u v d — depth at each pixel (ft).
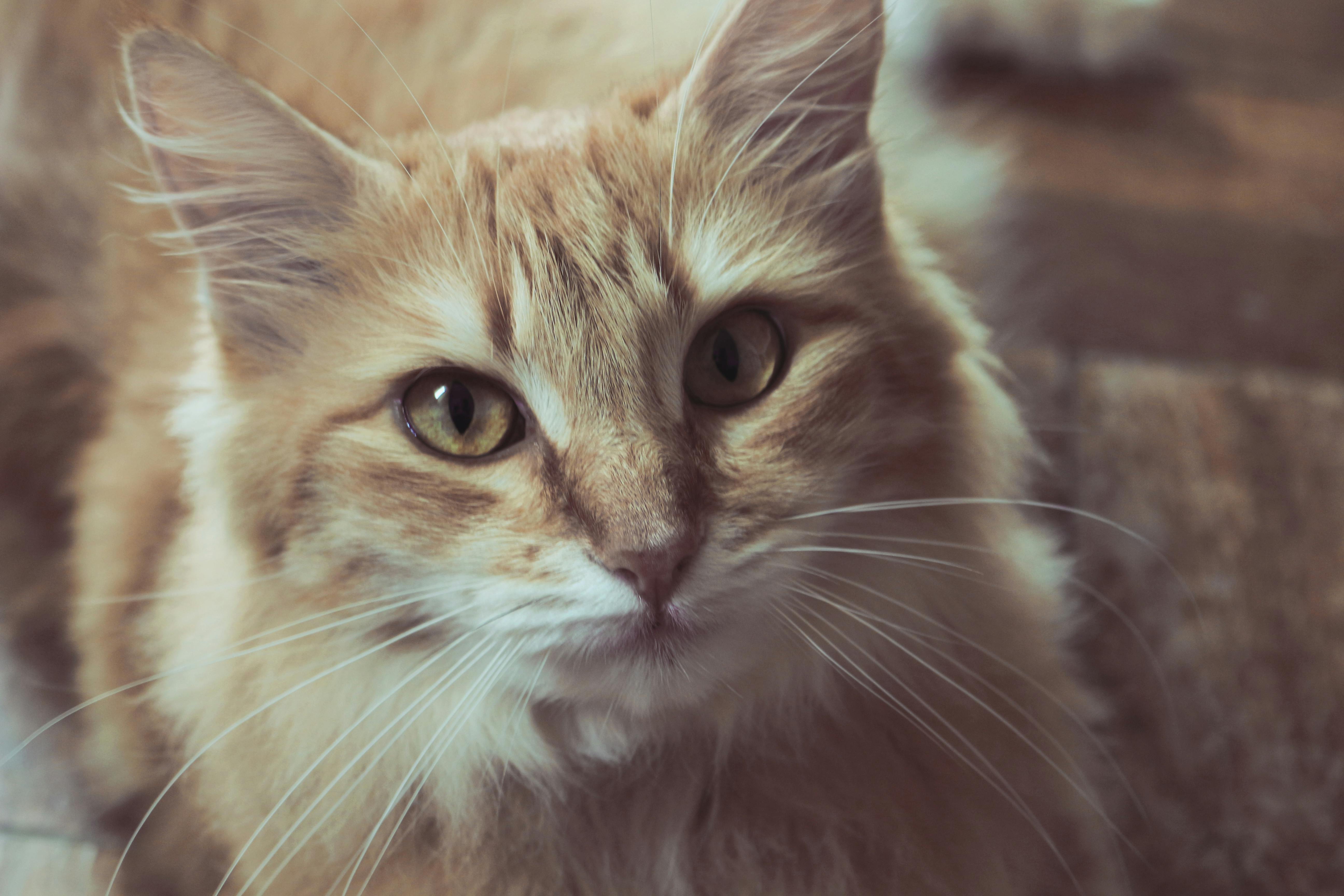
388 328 1.31
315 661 1.35
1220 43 2.59
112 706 1.56
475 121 1.60
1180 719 1.67
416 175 1.33
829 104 1.39
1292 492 1.81
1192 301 2.07
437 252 1.31
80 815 1.60
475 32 1.74
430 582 1.30
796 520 1.30
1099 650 1.71
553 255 1.29
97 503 1.58
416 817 1.37
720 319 1.32
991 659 1.44
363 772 1.36
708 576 1.27
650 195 1.32
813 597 1.34
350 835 1.38
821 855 1.39
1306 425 1.87
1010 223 2.10
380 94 1.66
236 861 1.39
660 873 1.39
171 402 1.52
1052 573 1.56
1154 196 2.24
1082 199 2.23
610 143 1.34
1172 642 1.71
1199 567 1.76
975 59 2.47
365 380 1.30
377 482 1.29
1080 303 2.06
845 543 1.35
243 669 1.37
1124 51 2.46
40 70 1.69
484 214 1.30
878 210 1.37
